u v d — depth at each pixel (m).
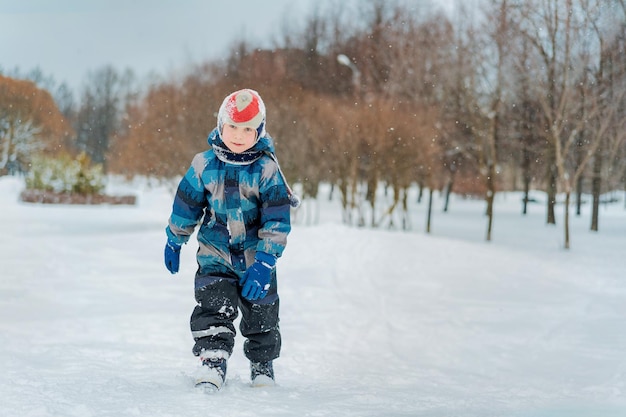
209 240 3.23
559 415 2.91
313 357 5.17
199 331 3.14
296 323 7.15
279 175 3.22
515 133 24.75
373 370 4.68
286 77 25.84
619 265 14.30
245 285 3.11
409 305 8.68
